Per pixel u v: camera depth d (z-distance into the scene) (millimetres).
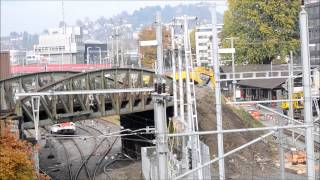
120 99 38031
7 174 23781
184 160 28422
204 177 27562
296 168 31891
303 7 16562
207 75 52906
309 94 16500
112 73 41531
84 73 35625
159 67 18016
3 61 48969
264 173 31969
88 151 48281
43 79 44656
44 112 36438
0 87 34062
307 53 16484
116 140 53625
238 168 33031
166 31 48656
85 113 35250
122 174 37344
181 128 31141
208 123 39594
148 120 44312
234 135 38219
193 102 31875
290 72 35188
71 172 39062
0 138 26047
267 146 36719
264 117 48594
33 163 26578
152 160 31156
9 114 31844
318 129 34875
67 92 25141
